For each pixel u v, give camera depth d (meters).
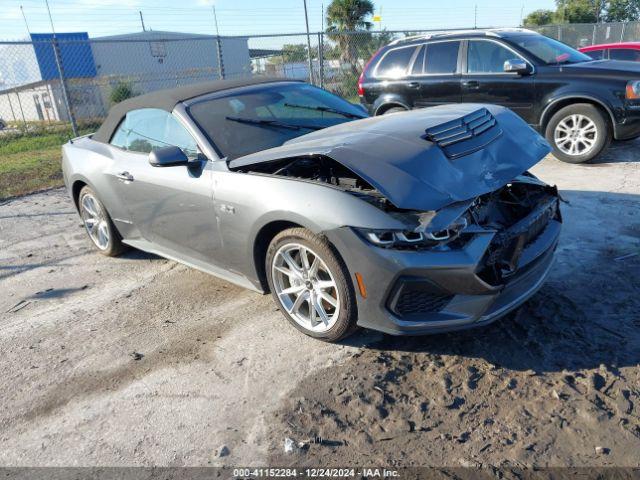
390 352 3.17
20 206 7.32
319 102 4.55
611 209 5.19
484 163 3.07
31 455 2.63
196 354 3.37
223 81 4.59
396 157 2.95
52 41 10.10
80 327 3.86
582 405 2.59
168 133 4.08
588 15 36.94
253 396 2.91
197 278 4.54
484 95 7.61
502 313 2.94
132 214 4.50
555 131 7.16
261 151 3.58
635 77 6.46
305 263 3.22
